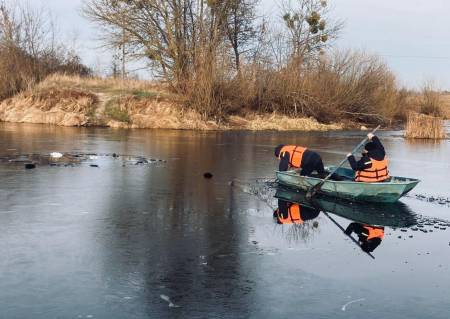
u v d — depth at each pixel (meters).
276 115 30.42
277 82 30.91
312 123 29.77
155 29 30.05
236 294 4.72
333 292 4.81
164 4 29.47
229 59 28.80
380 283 5.05
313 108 31.36
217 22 29.42
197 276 5.14
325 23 33.44
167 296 4.65
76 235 6.45
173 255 5.77
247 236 6.59
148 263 5.49
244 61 30.22
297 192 9.50
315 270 5.38
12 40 32.47
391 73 39.19
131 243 6.18
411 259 5.78
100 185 9.80
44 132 21.75
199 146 17.78
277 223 7.26
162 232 6.68
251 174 11.56
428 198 9.23
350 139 22.98
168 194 9.10
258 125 28.28
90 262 5.48
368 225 7.21
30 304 4.43
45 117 27.41
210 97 27.86
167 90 29.83
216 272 5.27
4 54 31.72
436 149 18.92
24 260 5.50
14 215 7.36
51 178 10.40
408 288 4.93
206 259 5.66
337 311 4.41
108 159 13.58
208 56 28.08
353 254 5.92
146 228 6.85
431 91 45.75
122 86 31.62
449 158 15.91
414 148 19.30
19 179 10.18
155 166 12.50
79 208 7.88
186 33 30.02
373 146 8.87
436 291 4.87
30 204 8.06
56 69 34.94
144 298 4.59
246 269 5.37
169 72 29.98
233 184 10.23
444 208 8.40
